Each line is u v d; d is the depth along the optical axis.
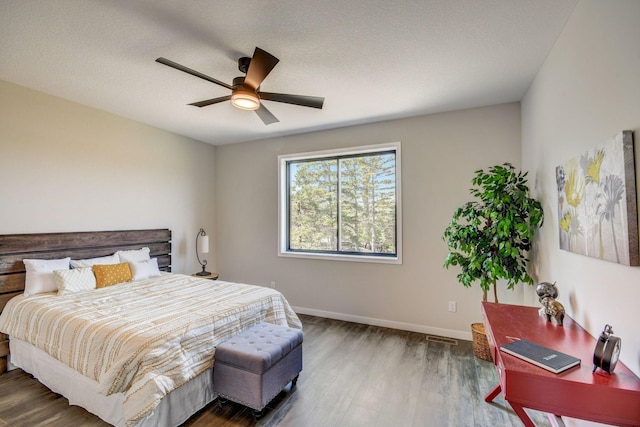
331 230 4.20
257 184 4.63
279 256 4.43
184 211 4.45
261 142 4.60
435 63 2.35
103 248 3.38
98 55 2.26
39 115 2.93
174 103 3.20
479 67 2.41
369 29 1.93
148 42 2.09
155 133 4.04
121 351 1.79
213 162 4.97
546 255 2.35
